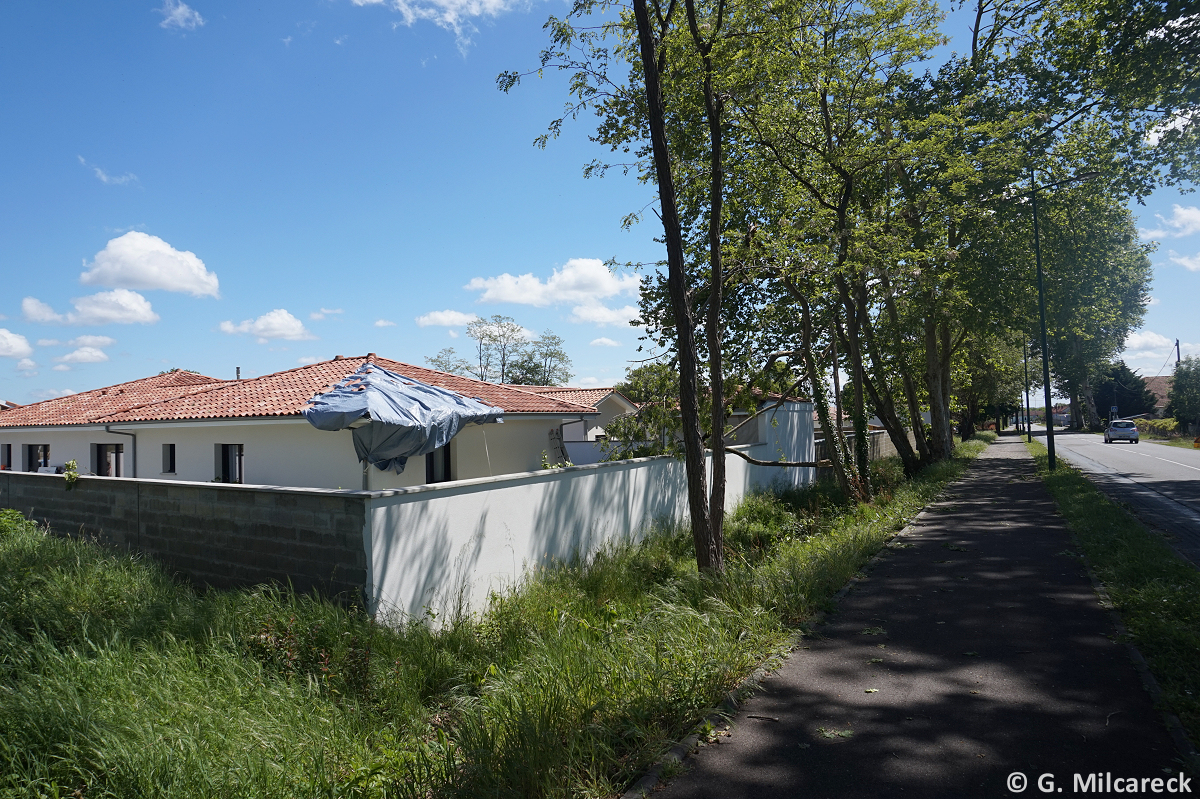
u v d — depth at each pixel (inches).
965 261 957.8
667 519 530.3
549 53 394.6
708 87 382.9
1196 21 574.9
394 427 503.2
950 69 842.8
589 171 455.5
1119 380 3481.8
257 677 211.8
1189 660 215.6
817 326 741.9
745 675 219.9
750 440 791.1
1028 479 898.1
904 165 778.2
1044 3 796.0
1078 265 1053.2
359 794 150.6
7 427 893.2
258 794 147.2
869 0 668.1
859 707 194.9
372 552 277.1
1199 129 665.6
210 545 332.2
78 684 191.6
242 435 604.7
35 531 405.7
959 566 377.7
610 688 198.7
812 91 558.3
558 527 393.4
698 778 157.6
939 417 1149.7
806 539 483.2
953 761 162.1
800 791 150.7
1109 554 374.3
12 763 150.6
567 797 147.7
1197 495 681.0
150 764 151.9
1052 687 204.2
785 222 553.9
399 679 220.4
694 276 561.3
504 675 221.8
